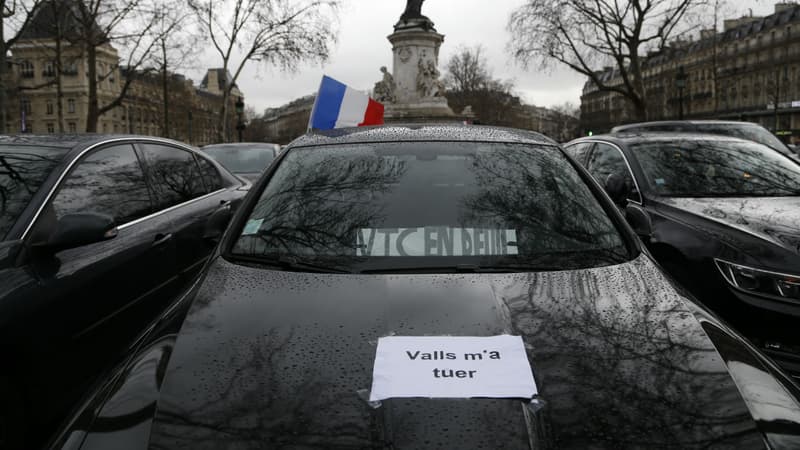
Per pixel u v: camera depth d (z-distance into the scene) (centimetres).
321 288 198
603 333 173
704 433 138
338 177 263
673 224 420
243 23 3706
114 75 8250
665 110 8588
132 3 3006
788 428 142
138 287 346
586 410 144
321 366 160
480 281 201
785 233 360
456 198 249
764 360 174
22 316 252
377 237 228
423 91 2805
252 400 149
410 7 2798
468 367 158
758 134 1013
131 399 152
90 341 297
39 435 259
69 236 275
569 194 258
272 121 18838
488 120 8181
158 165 434
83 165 348
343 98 732
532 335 172
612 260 221
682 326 178
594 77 3597
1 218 292
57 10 2939
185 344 172
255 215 246
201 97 11094
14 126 7231
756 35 8056
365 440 136
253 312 185
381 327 176
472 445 134
